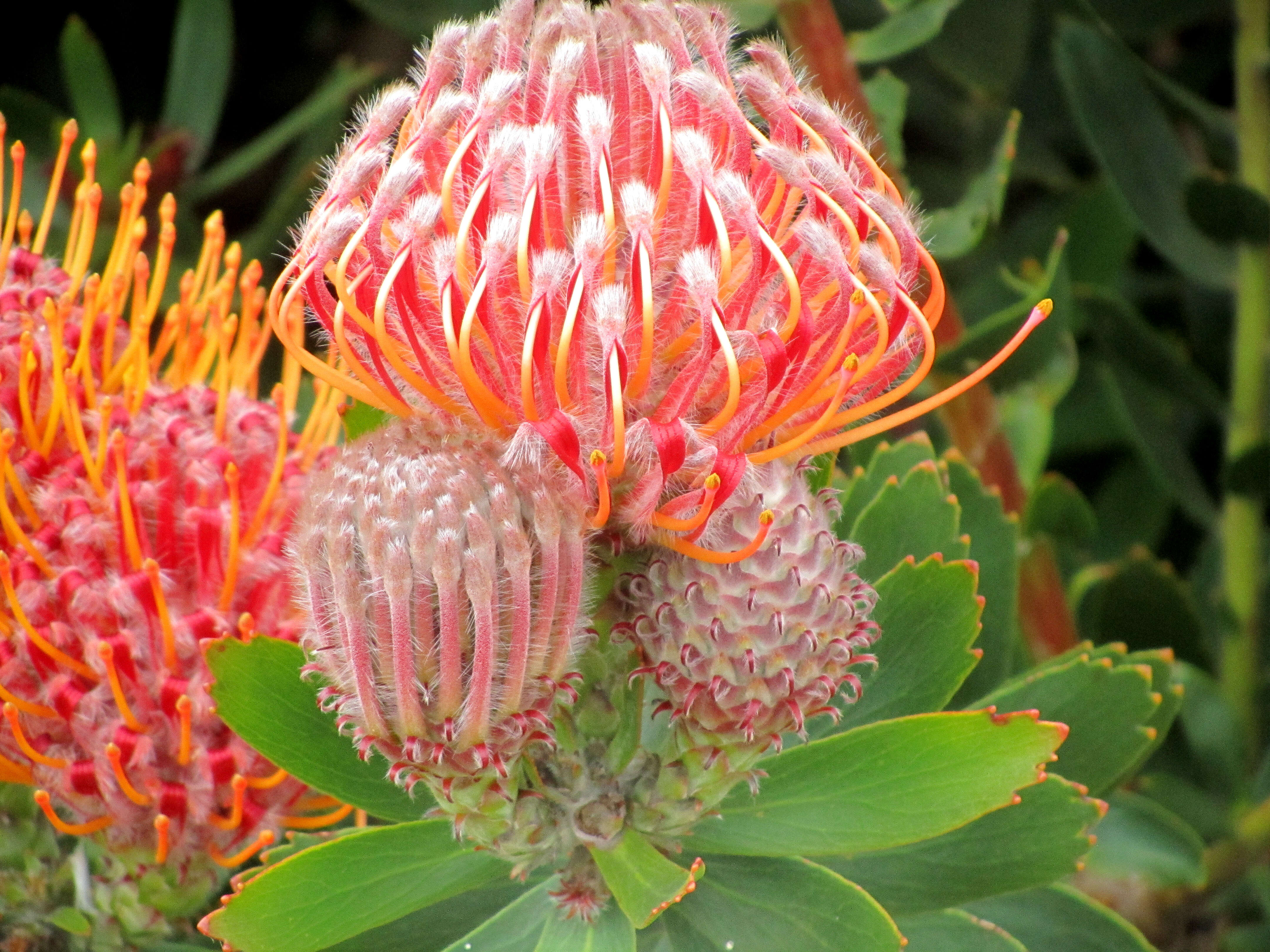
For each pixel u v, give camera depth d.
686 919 0.38
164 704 0.39
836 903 0.37
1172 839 0.48
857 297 0.34
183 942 0.42
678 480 0.35
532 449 0.34
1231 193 0.51
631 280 0.34
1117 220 0.60
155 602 0.39
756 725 0.36
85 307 0.40
